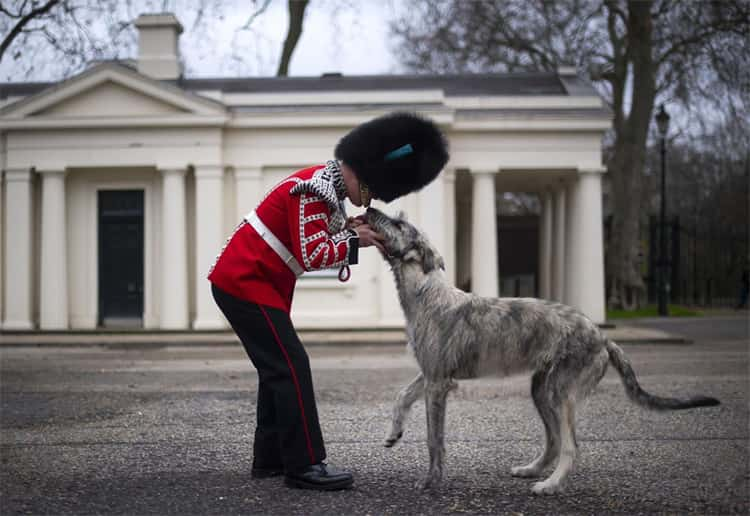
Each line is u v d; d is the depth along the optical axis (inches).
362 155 196.1
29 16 537.6
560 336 189.9
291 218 189.6
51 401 333.7
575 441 189.3
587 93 930.1
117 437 255.1
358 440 250.5
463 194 1159.0
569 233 951.6
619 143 1289.4
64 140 833.5
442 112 823.1
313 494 186.5
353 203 201.9
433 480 189.8
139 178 861.2
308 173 195.9
